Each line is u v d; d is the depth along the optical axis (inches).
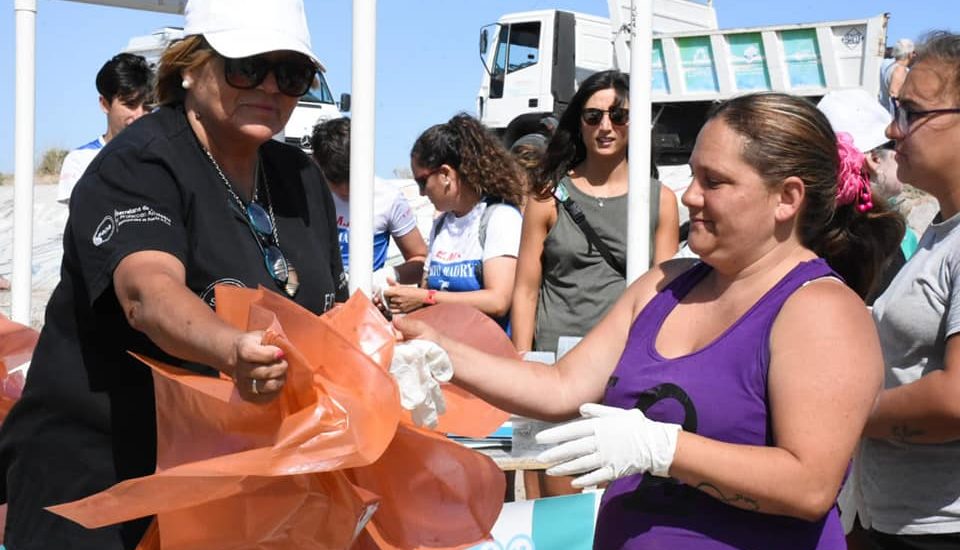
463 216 184.7
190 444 78.5
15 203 179.2
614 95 162.4
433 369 81.7
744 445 78.2
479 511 82.3
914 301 100.8
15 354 108.5
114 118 198.5
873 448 106.3
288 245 95.1
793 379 77.9
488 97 628.7
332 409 73.4
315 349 76.0
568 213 163.6
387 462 82.1
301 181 99.0
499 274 176.9
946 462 99.8
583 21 613.0
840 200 90.6
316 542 77.5
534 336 167.5
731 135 82.7
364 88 121.4
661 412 83.1
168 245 83.8
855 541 116.3
